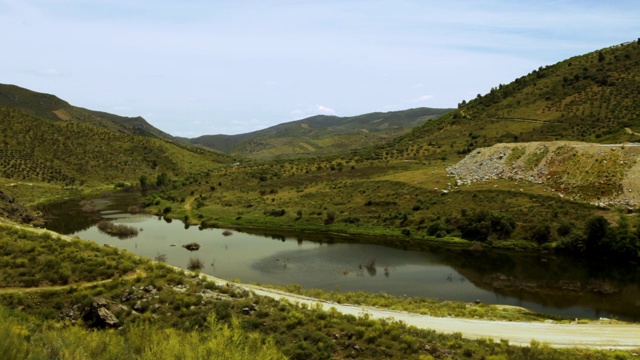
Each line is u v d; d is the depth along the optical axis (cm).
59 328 1881
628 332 2898
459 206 8331
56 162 16962
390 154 15388
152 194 13650
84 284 2900
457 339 2380
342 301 3659
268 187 12725
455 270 5850
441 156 13550
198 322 2292
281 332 2198
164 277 3112
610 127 12381
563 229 6769
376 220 8744
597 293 4794
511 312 3759
